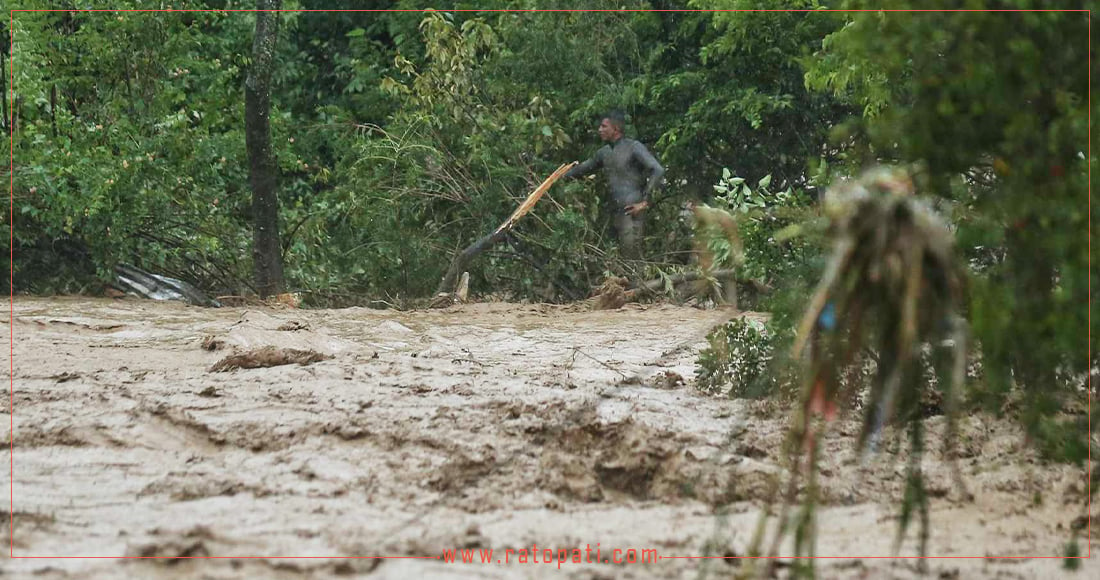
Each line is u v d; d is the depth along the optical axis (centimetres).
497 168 3162
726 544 845
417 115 3216
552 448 1092
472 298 3247
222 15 4128
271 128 3425
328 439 1144
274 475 1030
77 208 2956
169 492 981
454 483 1011
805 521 735
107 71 3297
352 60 4106
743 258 1406
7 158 3064
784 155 3528
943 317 721
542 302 3216
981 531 901
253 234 3148
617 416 1207
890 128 834
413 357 1769
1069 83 816
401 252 3162
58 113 3125
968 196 900
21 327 2167
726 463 1029
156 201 3083
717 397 1357
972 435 1120
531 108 3284
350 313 2670
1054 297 843
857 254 712
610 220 3284
